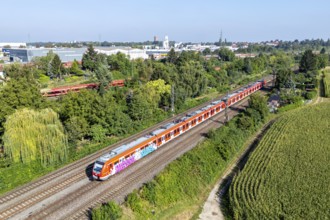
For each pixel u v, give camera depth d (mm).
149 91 72812
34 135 41281
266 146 54375
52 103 52875
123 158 43156
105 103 55312
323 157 47875
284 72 102500
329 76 139250
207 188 42094
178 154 49719
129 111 62781
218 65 162750
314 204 34812
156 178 38969
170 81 87000
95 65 118125
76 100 51875
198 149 48938
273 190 38312
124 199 35844
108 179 41000
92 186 38969
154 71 95062
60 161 45000
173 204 36688
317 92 107375
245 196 37750
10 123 40156
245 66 150125
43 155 42656
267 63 176625
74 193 37125
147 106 64875
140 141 47906
